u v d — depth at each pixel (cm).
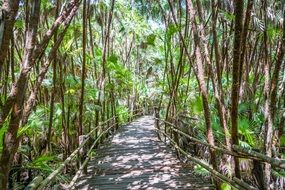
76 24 757
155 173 505
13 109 183
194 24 385
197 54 376
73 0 203
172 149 697
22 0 536
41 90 696
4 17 162
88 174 513
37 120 510
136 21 1349
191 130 684
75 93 720
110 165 568
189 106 870
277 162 189
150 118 1659
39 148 630
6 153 180
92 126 938
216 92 396
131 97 1745
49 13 675
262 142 512
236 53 265
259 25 525
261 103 700
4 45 162
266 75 470
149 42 861
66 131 605
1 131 256
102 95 877
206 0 802
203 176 474
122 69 1149
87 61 933
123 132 1038
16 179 503
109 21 855
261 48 702
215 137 481
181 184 443
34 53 188
